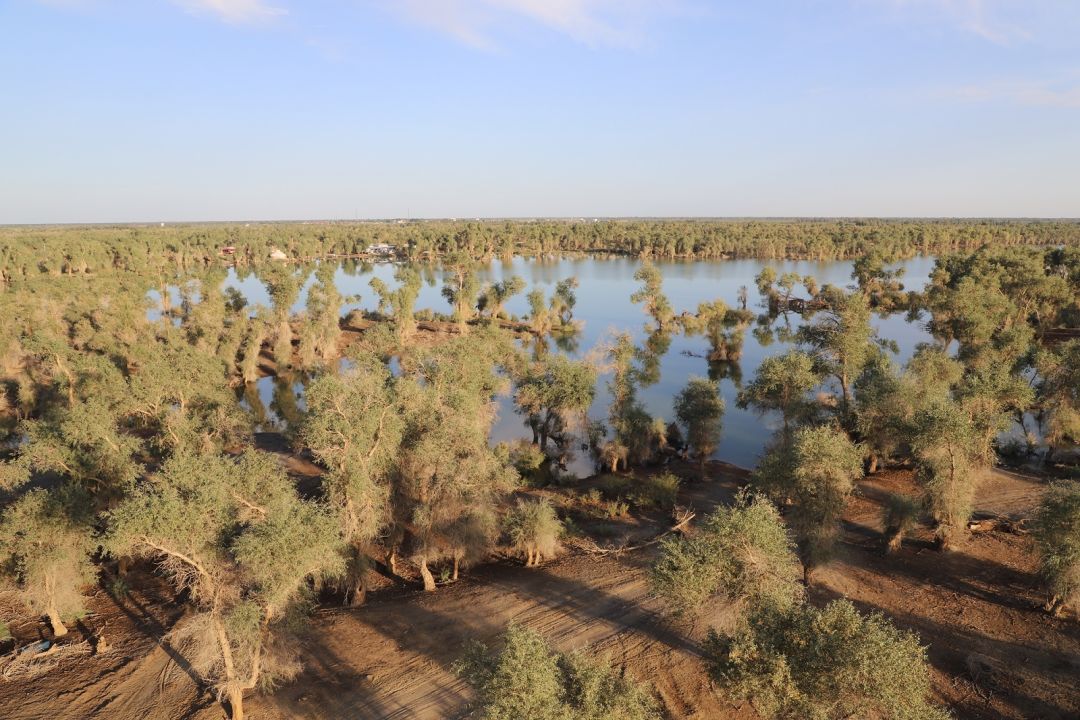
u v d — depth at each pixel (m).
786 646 17.27
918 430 30.72
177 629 24.47
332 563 21.16
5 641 23.98
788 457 28.48
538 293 95.62
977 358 56.19
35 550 23.69
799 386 42.47
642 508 38.53
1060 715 19.39
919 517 33.66
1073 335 83.44
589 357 62.09
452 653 23.14
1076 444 43.75
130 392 39.41
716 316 99.81
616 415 48.03
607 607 26.05
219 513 20.06
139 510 18.30
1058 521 23.86
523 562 31.38
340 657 23.12
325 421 26.83
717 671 18.34
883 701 14.90
